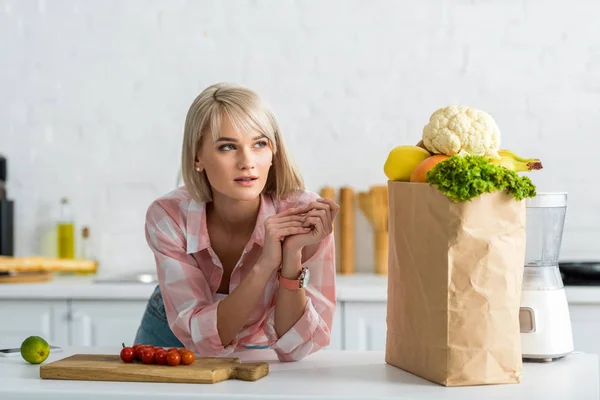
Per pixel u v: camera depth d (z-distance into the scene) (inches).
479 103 138.1
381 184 140.4
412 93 139.4
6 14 145.2
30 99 145.6
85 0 144.3
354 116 140.6
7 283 128.0
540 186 137.7
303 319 64.9
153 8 143.3
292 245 65.6
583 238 136.8
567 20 136.6
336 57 140.6
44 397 52.8
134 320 125.6
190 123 67.0
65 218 144.3
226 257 75.1
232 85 66.8
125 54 143.9
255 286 66.1
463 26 138.1
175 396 51.5
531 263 62.1
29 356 62.4
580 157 137.1
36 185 146.0
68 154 145.4
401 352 59.6
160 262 71.4
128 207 145.0
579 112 137.0
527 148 137.6
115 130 144.7
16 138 146.0
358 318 121.4
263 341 79.5
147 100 143.9
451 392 52.1
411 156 58.0
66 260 135.5
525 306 61.4
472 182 51.9
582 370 58.9
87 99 144.9
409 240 56.9
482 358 53.9
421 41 139.0
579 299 116.6
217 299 75.2
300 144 141.5
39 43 145.1
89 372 56.2
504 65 137.6
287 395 51.0
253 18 141.6
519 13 137.3
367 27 139.8
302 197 72.8
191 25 142.7
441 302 53.9
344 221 136.6
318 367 61.3
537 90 137.4
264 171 66.0
